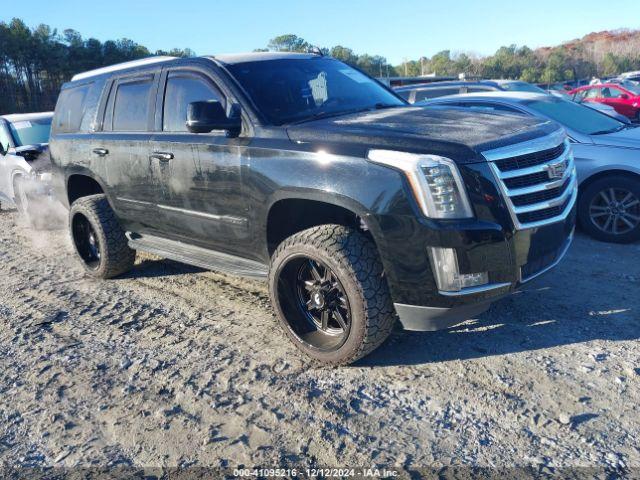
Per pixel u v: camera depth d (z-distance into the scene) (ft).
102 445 9.74
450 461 8.69
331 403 10.50
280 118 13.03
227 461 9.06
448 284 10.33
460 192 10.15
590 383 10.51
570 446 8.84
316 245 11.17
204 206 13.92
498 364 11.45
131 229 17.48
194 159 13.79
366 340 11.03
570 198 12.23
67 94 20.06
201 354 12.86
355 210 10.73
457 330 13.11
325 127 12.01
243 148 12.61
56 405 11.13
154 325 14.76
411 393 10.66
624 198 19.03
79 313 16.03
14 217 31.83
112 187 17.07
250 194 12.55
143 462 9.20
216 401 10.84
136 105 16.28
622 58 376.27
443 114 13.03
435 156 10.21
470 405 10.12
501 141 10.78
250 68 14.28
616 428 9.20
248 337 13.58
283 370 11.85
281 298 12.16
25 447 9.87
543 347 12.00
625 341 12.00
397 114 13.12
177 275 18.86
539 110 21.97
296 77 14.58
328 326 12.13
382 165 10.49
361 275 10.80
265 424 9.99
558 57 380.17
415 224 10.20
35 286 18.80
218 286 17.51
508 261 10.56
